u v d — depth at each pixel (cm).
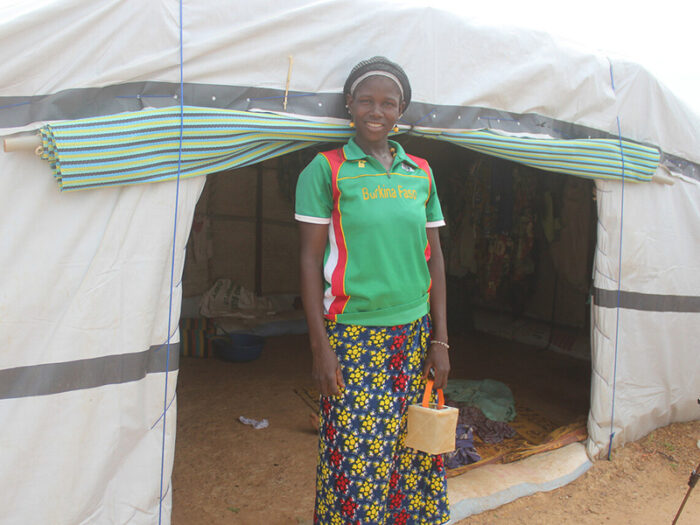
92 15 173
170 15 186
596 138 311
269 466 321
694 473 264
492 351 609
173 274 203
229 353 521
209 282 629
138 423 200
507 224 589
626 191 328
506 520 279
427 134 246
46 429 183
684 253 368
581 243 560
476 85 255
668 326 367
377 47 228
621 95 318
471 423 380
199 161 197
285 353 560
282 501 284
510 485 303
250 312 624
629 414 356
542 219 576
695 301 381
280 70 210
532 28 274
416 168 205
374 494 197
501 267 598
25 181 173
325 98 221
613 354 340
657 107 338
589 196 540
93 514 195
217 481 302
